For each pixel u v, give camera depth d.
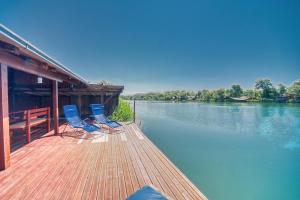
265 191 4.07
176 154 6.34
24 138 5.73
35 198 2.45
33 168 3.44
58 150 4.58
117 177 3.07
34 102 9.87
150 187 2.21
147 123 13.04
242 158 6.17
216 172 4.98
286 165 5.60
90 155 4.20
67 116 6.40
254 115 19.31
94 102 10.80
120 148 4.78
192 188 2.71
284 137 9.48
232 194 3.95
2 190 2.65
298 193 3.96
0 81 3.26
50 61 4.16
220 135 9.65
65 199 2.42
